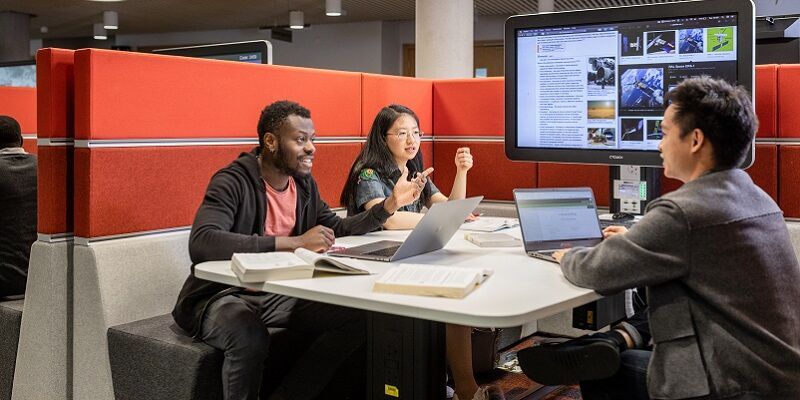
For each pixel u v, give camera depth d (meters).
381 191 2.73
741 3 2.53
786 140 2.82
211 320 2.12
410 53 13.25
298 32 13.74
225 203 2.14
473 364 2.96
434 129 3.73
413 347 1.83
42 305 2.43
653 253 1.52
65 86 2.39
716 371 1.48
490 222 2.79
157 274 2.50
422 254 2.12
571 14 2.85
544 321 3.62
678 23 2.65
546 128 2.98
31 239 2.94
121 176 2.42
